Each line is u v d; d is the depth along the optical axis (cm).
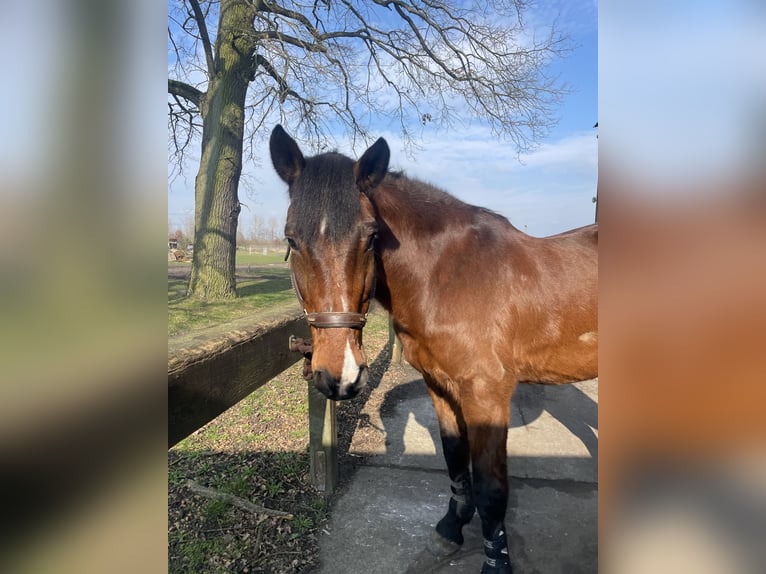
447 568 195
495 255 195
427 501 243
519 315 190
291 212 156
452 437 213
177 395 119
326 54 823
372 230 155
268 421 328
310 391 242
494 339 186
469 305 186
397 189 198
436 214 196
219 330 161
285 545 205
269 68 841
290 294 912
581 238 210
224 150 826
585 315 191
